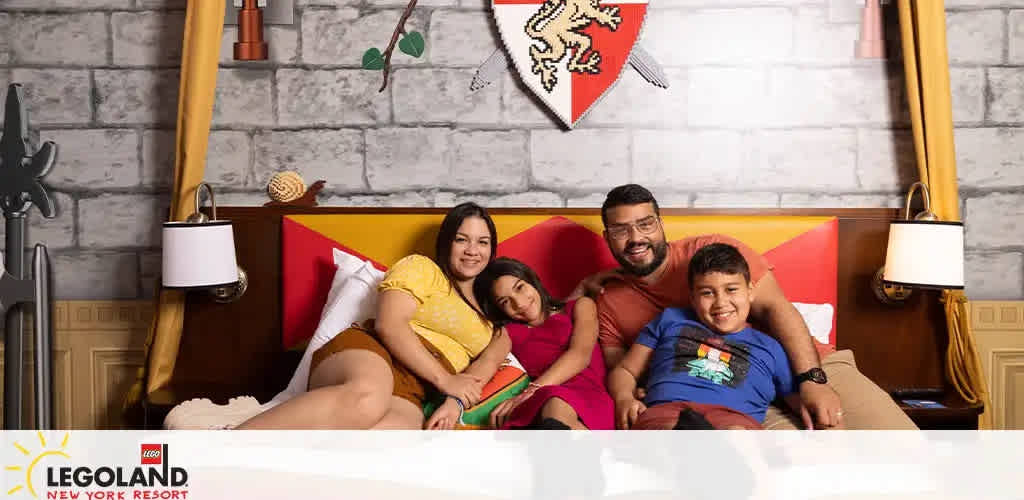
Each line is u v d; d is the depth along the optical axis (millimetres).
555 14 3166
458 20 3215
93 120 3273
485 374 2461
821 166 3244
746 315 2496
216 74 3043
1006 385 3273
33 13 3246
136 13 3240
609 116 3234
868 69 3213
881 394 2514
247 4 3176
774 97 3227
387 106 3244
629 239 2648
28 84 3268
